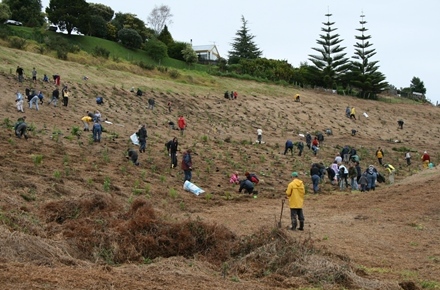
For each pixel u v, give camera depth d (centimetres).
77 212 1261
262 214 1789
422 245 1392
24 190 1569
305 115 5831
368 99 7556
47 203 1322
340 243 1377
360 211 1927
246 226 1541
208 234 1101
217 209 1902
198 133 4059
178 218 1527
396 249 1343
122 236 1052
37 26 7644
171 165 2598
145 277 829
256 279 937
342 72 7900
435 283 1005
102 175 2145
